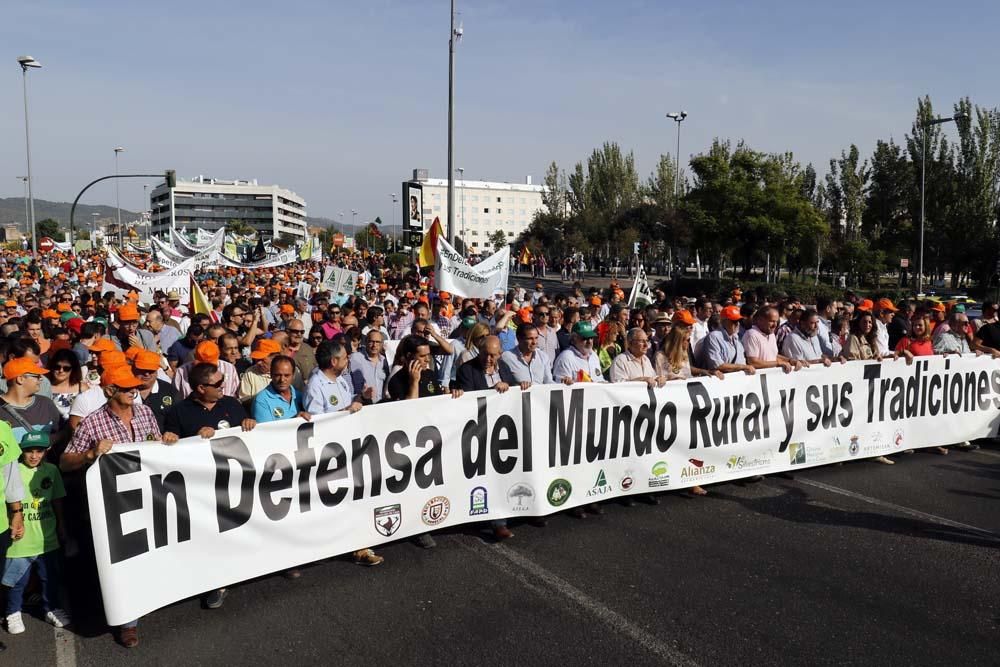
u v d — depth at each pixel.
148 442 4.66
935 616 4.84
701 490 7.34
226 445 4.98
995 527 6.42
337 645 4.50
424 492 5.88
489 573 5.51
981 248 43.66
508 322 11.23
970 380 8.98
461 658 4.35
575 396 6.52
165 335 10.65
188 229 167.50
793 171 46.41
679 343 7.45
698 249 42.44
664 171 63.25
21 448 4.58
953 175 46.53
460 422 6.01
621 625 4.72
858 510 6.86
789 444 7.74
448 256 13.51
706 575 5.46
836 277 48.22
